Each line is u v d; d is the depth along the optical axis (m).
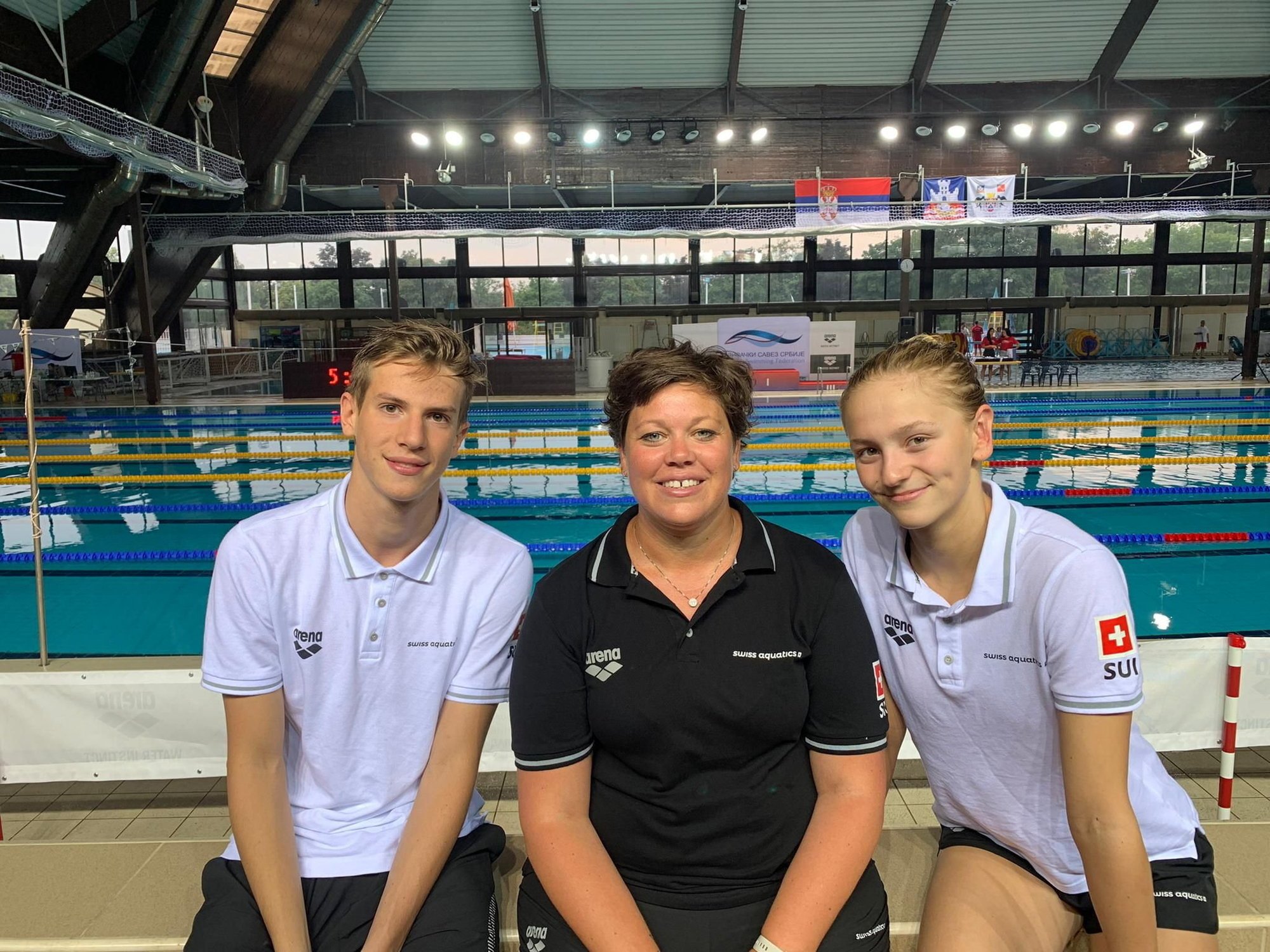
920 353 0.99
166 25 9.19
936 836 1.49
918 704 1.14
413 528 1.14
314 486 6.16
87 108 7.39
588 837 1.02
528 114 14.20
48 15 8.59
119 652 3.13
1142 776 1.09
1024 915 1.09
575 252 19.61
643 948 0.96
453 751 1.18
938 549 1.06
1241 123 13.80
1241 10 12.69
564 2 12.44
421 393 1.06
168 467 6.94
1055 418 9.02
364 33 11.07
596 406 11.17
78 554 4.30
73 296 11.98
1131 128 12.83
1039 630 1.00
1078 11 12.73
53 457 7.28
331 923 1.10
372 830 1.19
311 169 14.03
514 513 5.33
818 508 5.38
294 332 19.58
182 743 1.74
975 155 14.23
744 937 1.02
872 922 1.04
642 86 14.06
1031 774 1.08
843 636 1.02
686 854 1.02
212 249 13.12
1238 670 1.66
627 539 1.10
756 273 19.80
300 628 1.13
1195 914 1.04
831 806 1.04
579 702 1.03
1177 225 19.58
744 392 1.04
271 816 1.11
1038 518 1.05
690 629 1.00
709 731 1.00
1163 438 7.59
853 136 14.20
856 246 19.75
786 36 13.18
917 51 13.49
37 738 1.75
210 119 11.23
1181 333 19.83
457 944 1.06
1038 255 19.61
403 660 1.16
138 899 1.35
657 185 14.60
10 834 1.74
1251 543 4.32
